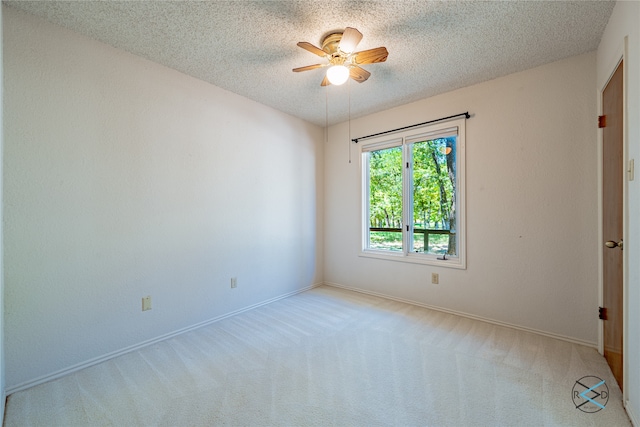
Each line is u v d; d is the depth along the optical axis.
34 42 1.80
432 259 3.13
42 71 1.83
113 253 2.15
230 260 2.95
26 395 1.69
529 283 2.51
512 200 2.59
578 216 2.28
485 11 1.79
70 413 1.55
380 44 2.14
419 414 1.52
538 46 2.16
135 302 2.27
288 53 2.27
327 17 1.85
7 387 1.70
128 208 2.23
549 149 2.40
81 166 1.99
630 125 1.52
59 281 1.90
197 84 2.67
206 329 2.63
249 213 3.13
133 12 1.79
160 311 2.42
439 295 3.05
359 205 3.74
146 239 2.33
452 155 3.03
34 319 1.81
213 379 1.85
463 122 2.85
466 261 2.86
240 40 2.10
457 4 1.73
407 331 2.54
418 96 3.08
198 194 2.68
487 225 2.73
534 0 1.69
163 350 2.24
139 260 2.29
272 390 1.73
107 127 2.12
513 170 2.58
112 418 1.51
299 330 2.59
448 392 1.69
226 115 2.91
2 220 1.60
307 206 3.87
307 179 3.87
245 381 1.82
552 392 1.68
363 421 1.47
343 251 3.93
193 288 2.64
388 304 3.28
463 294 2.89
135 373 1.93
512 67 2.47
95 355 2.06
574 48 2.18
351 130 3.81
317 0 1.70
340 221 3.95
